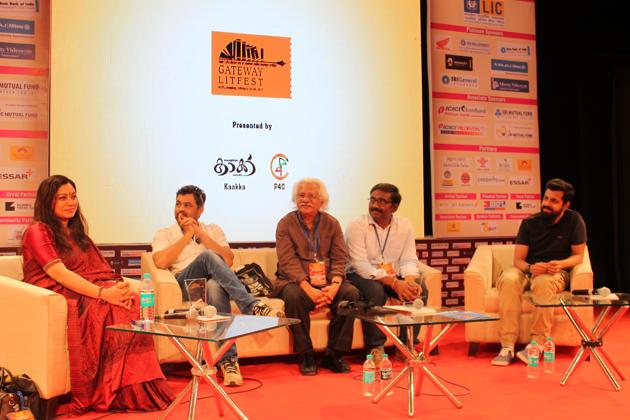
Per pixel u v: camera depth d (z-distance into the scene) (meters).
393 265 4.49
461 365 4.18
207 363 2.85
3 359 3.18
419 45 5.84
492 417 3.05
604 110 6.91
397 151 5.77
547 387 3.61
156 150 5.15
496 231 6.19
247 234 5.36
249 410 3.18
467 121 6.11
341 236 4.42
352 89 5.65
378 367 4.08
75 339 3.15
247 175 5.37
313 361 3.99
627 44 6.76
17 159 4.88
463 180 6.09
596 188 6.89
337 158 5.61
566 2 6.60
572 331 4.36
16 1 4.87
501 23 6.22
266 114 5.42
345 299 4.05
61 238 3.39
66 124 4.96
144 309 3.05
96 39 5.03
